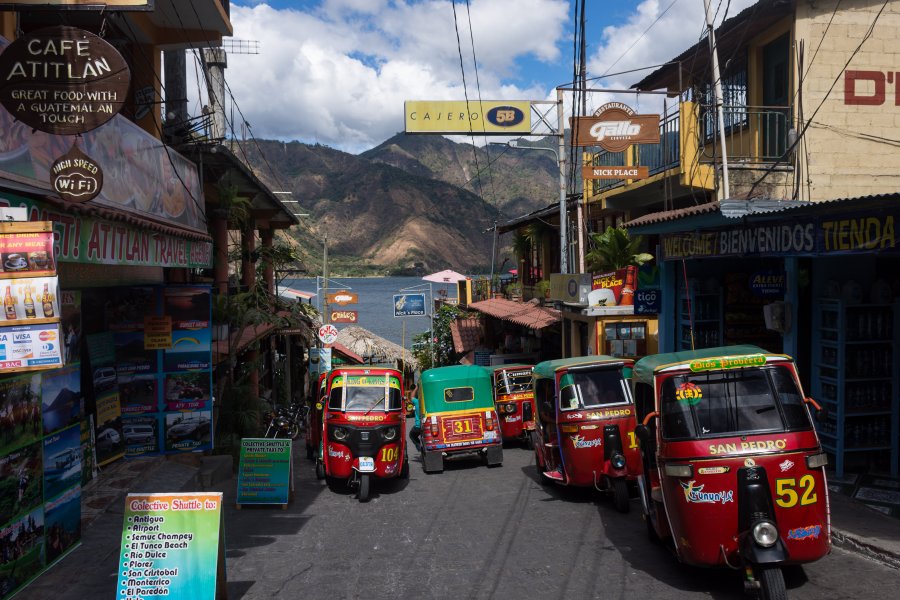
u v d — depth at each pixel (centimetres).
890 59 1408
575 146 1568
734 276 1530
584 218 2170
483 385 1495
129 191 1067
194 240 1333
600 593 659
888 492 957
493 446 1470
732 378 682
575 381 1087
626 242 1806
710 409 663
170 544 603
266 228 2756
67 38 693
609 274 1788
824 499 630
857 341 1066
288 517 1041
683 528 644
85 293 1208
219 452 1489
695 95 1631
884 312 1077
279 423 1695
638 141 1558
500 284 3678
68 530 800
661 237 1612
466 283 4225
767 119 1453
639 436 697
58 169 707
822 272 1106
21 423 697
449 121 2212
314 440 1511
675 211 1477
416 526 957
